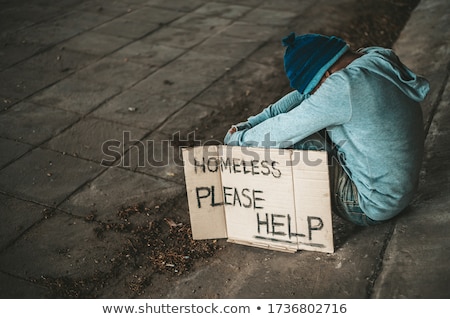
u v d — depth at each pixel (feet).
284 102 9.12
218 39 19.11
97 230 10.04
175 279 8.78
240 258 9.03
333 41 7.80
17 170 11.93
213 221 9.17
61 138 13.16
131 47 18.51
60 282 8.81
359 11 21.13
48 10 22.16
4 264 9.25
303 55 7.80
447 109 12.51
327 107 7.45
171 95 15.26
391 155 7.72
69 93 15.40
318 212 8.36
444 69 14.85
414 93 7.63
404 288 7.76
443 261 8.07
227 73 16.56
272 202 8.60
